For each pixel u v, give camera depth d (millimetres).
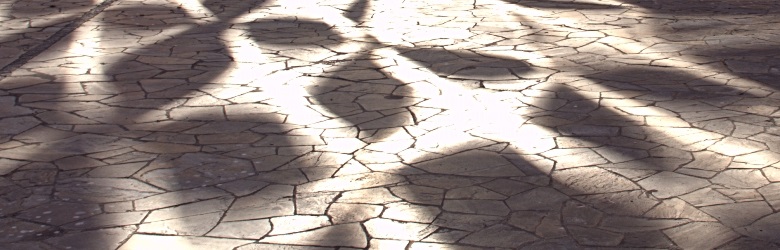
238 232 3801
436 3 9383
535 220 3881
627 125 5168
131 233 3793
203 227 3852
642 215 3916
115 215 3982
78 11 9000
